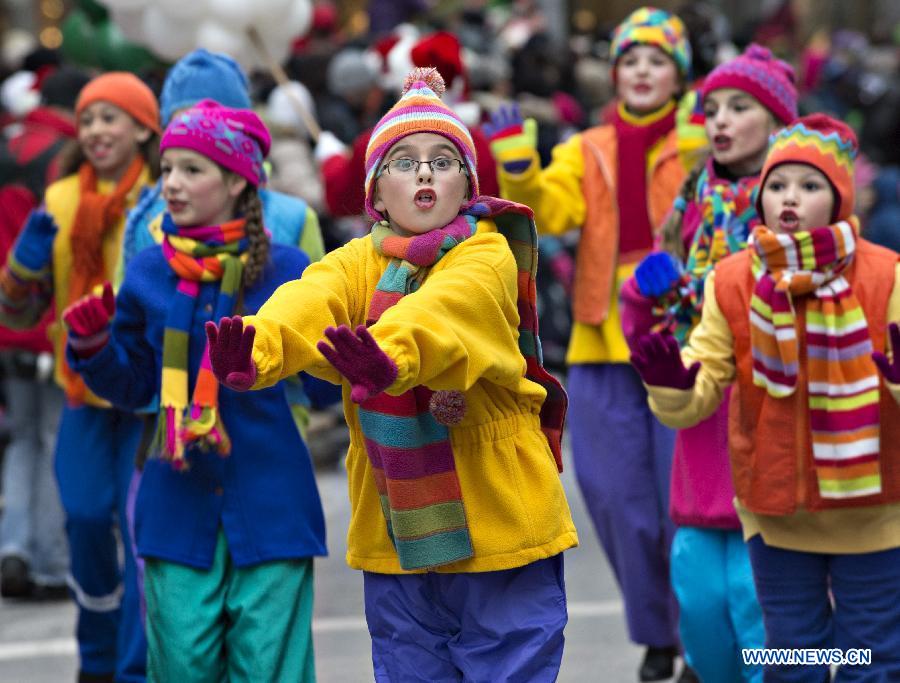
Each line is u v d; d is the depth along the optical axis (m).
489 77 29.77
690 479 14.60
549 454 11.51
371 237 11.16
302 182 25.86
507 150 17.00
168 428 12.76
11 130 23.02
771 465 12.67
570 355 17.50
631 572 16.92
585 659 17.53
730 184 14.98
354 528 11.40
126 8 19.09
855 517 12.55
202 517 12.82
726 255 14.77
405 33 29.53
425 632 11.23
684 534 14.78
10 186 20.97
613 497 17.02
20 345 20.64
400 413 10.88
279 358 9.99
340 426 28.94
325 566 22.14
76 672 17.75
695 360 12.94
